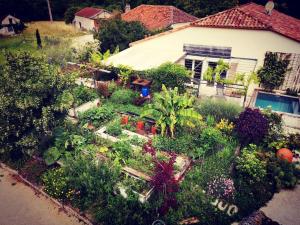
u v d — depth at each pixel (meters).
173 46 21.72
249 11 22.17
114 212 9.74
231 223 9.48
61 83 11.38
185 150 12.84
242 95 17.78
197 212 9.79
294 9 38.06
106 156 12.38
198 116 13.33
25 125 11.19
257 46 18.92
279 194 10.84
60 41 37.09
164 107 13.85
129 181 10.59
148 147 12.37
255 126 12.81
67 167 11.21
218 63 18.78
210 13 41.44
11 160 13.03
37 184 11.56
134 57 19.67
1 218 10.10
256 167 11.22
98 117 15.59
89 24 53.47
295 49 17.97
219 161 12.19
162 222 9.19
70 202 10.52
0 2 61.53
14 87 10.31
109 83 19.98
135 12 36.56
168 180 10.02
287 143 13.38
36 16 68.00
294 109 17.52
